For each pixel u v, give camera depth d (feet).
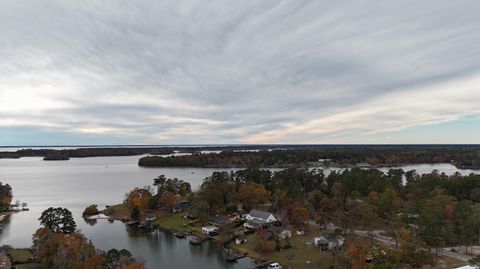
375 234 403.54
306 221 458.91
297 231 431.02
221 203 540.93
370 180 593.42
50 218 412.77
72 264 279.08
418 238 354.74
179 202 589.32
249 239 415.23
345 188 575.79
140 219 531.50
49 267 302.66
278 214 492.13
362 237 388.37
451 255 338.75
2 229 487.20
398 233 356.79
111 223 522.88
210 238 429.38
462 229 362.33
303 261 334.85
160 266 338.13
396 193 534.37
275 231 416.67
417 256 295.07
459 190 570.46
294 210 444.55
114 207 606.96
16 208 627.87
